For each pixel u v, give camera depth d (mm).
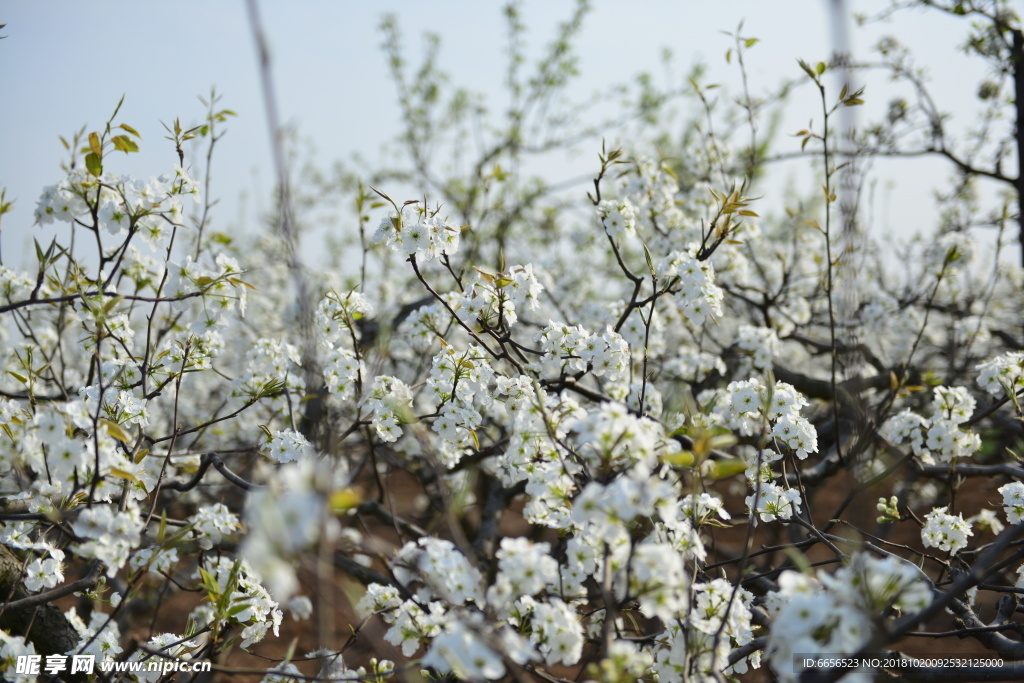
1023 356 3527
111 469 2156
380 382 3395
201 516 3119
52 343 4742
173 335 3863
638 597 1864
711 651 2135
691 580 2152
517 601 2367
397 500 7266
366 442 4793
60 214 2764
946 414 3646
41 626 3105
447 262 3281
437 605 2275
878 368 5766
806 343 6320
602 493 1856
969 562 3783
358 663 3594
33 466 2531
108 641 2904
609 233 3643
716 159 5973
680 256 3691
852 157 1771
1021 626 2887
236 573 2223
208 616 2771
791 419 3176
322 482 1374
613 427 1895
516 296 3361
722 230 3529
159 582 4848
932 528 3250
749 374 5578
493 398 3381
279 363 3623
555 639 2068
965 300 7125
